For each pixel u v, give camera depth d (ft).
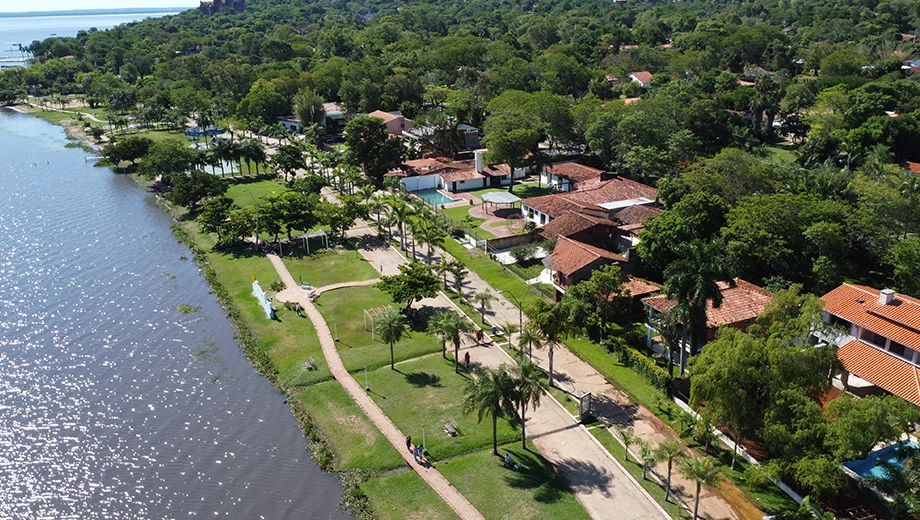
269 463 206.59
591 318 265.13
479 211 424.46
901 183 326.44
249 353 269.64
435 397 232.32
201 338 283.38
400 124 620.49
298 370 252.42
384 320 245.45
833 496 176.55
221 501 191.83
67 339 283.59
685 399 222.07
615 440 208.64
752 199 318.65
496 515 178.40
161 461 209.26
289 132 600.39
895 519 166.71
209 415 231.30
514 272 331.36
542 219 383.86
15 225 419.95
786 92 596.70
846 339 249.55
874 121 468.75
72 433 223.71
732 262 295.28
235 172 533.14
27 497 195.62
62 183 516.32
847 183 343.26
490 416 219.82
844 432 164.96
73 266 359.46
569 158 523.29
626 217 364.79
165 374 256.73
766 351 184.03
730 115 565.94
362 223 416.67
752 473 177.58
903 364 221.46
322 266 350.02
